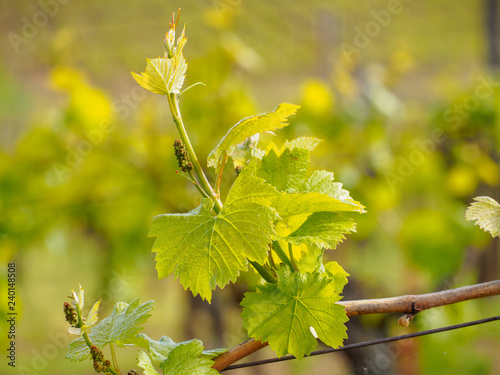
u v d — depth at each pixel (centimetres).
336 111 246
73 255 337
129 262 223
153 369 88
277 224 90
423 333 89
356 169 242
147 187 221
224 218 86
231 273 85
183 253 86
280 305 87
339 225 88
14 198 217
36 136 220
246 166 88
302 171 92
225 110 225
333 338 87
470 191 252
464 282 273
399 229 247
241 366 90
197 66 227
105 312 239
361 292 263
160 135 223
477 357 253
